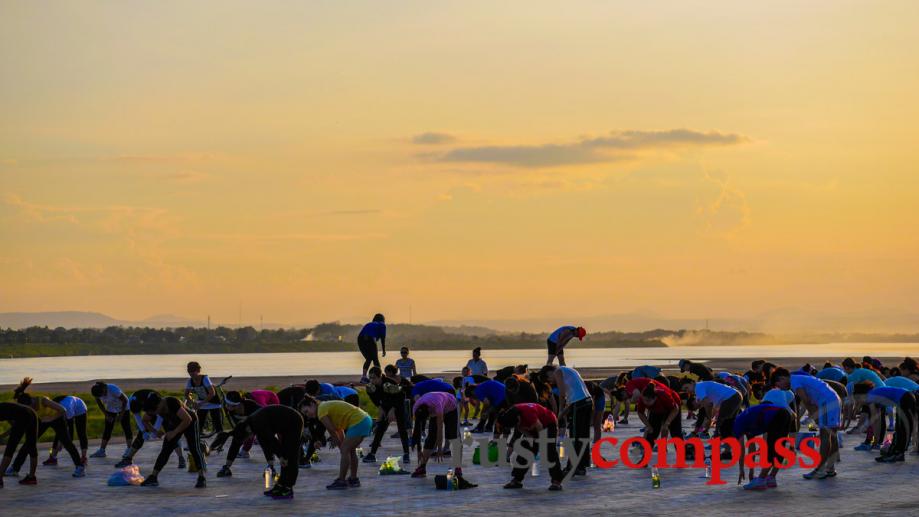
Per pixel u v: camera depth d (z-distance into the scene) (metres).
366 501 15.83
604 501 15.80
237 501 15.83
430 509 15.09
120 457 21.78
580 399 18.55
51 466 20.20
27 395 17.95
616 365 108.81
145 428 18.42
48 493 16.66
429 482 17.97
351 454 17.38
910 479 18.06
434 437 18.30
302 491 16.94
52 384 59.03
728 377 24.23
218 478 18.55
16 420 17.45
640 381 20.22
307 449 20.56
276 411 16.25
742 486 17.27
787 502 15.63
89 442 24.83
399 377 20.94
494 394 20.11
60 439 18.58
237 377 75.44
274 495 16.09
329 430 17.11
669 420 19.81
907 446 20.80
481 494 16.56
